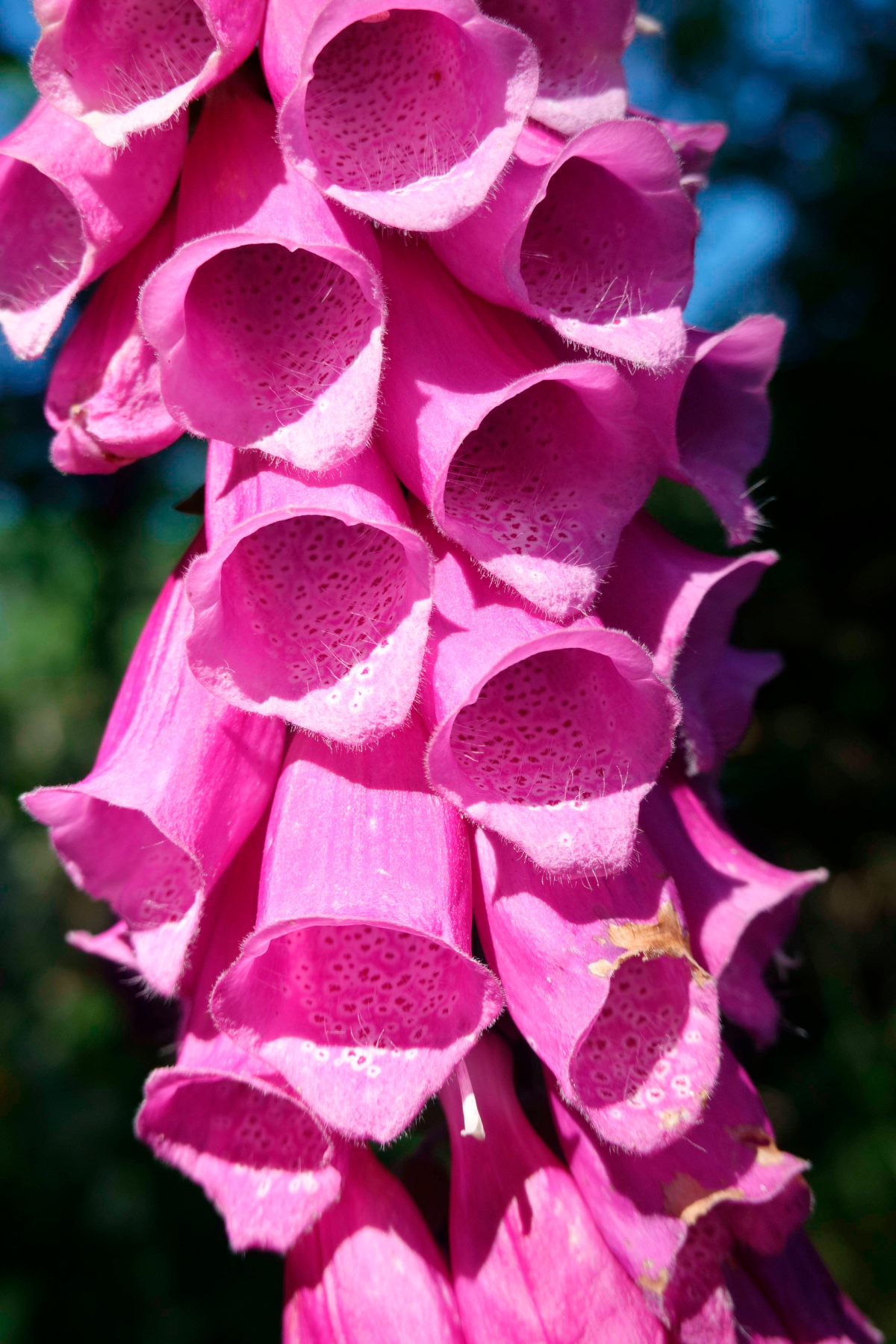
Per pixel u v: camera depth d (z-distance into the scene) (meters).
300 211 0.18
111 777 0.19
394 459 0.19
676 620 0.20
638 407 0.19
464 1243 0.20
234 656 0.18
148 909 0.20
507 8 0.20
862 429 0.73
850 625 0.75
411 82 0.18
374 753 0.19
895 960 0.70
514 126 0.17
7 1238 0.62
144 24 0.19
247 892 0.21
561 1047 0.18
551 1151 0.20
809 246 0.75
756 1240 0.20
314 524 0.19
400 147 0.18
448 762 0.17
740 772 0.73
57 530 0.96
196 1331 0.58
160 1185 0.64
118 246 0.19
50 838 0.20
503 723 0.19
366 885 0.18
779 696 0.75
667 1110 0.18
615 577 0.21
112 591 0.94
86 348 0.21
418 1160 0.22
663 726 0.18
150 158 0.19
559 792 0.18
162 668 0.20
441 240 0.19
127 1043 0.67
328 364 0.18
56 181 0.19
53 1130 0.67
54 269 0.21
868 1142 0.61
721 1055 0.20
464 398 0.18
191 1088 0.19
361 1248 0.20
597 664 0.18
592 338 0.18
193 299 0.19
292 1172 0.19
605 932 0.18
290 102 0.17
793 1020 0.64
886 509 0.73
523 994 0.19
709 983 0.19
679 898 0.20
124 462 0.20
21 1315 0.59
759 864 0.22
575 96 0.20
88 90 0.19
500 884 0.19
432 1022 0.18
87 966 0.74
